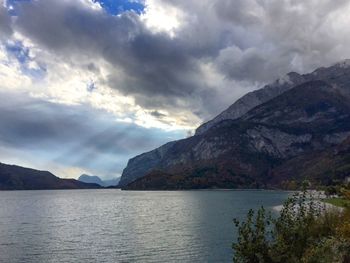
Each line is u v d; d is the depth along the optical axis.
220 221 133.75
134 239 95.81
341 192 36.72
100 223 136.88
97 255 75.94
